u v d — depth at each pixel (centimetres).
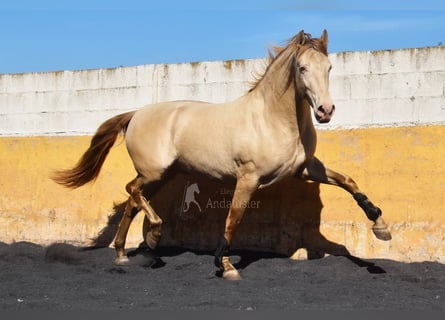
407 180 784
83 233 955
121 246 818
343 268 744
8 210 1019
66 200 978
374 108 815
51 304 594
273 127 692
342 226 805
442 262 753
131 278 729
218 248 718
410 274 710
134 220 918
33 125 1034
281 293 633
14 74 1051
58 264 827
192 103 785
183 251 873
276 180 709
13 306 587
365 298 609
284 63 683
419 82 792
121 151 952
